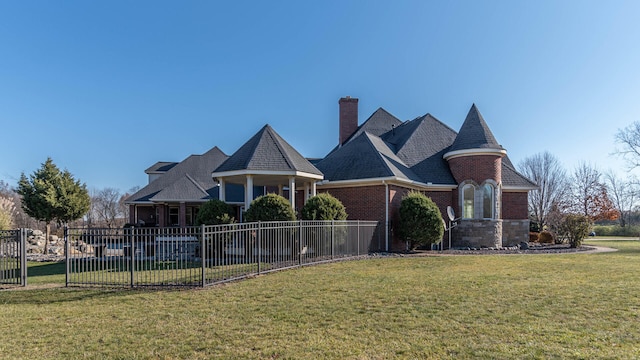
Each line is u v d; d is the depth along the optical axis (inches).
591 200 1593.3
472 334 205.8
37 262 601.3
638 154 1518.2
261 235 456.4
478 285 337.4
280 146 662.5
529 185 874.8
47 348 193.2
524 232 877.8
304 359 173.9
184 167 1229.7
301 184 805.2
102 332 217.6
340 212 598.5
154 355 181.8
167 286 346.0
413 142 915.4
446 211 815.1
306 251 512.1
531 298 286.5
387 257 571.2
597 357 172.4
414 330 213.5
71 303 291.0
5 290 345.7
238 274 398.9
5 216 776.9
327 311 254.2
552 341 193.9
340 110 1160.8
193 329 219.6
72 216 842.8
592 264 476.7
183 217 1048.8
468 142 804.0
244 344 194.1
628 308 255.8
